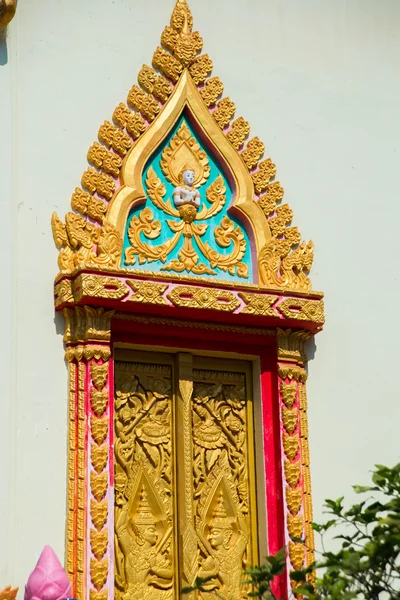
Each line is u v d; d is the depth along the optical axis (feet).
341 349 32.96
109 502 28.35
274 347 31.81
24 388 28.48
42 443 28.30
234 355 31.63
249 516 30.81
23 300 29.04
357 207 34.37
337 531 31.42
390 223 34.83
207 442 30.86
